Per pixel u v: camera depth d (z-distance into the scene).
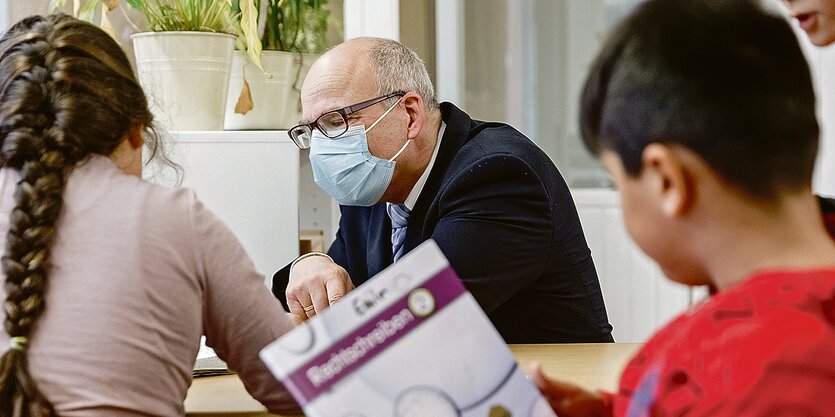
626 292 3.02
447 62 3.21
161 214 1.10
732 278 0.71
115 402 1.04
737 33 0.72
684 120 0.70
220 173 2.26
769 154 0.69
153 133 1.34
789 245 0.70
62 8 2.54
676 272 0.75
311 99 1.89
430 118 1.91
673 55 0.72
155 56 2.27
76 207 1.08
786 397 0.62
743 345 0.65
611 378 1.37
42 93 1.11
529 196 1.76
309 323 0.81
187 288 1.10
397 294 0.83
